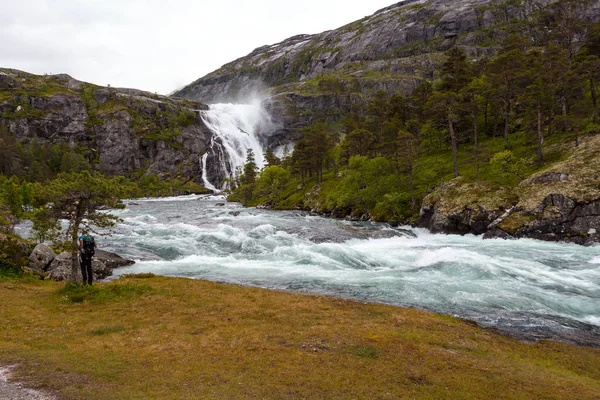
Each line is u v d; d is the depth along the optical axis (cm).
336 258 3519
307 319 1741
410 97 10775
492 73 7056
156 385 1005
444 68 9619
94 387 973
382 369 1195
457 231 5066
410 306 2145
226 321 1672
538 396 1093
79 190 2073
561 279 2683
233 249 4081
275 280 2767
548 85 5859
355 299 2275
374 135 10206
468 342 1541
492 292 2380
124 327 1545
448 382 1131
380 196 7075
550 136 6462
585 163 4572
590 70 5988
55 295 1998
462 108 6862
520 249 3753
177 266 3266
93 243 2195
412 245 4416
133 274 2748
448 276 2814
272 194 11469
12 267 2511
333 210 7894
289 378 1088
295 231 5388
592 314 2042
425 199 5812
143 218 7338
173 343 1369
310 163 10881
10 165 15762
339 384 1066
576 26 7712
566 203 4138
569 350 1558
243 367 1159
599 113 6494
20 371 1048
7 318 1584
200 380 1051
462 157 7519
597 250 3616
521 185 4919
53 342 1329
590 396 1114
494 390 1105
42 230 3039
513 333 1766
